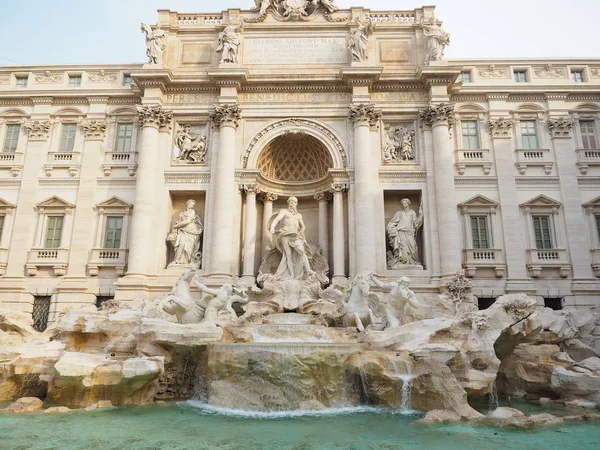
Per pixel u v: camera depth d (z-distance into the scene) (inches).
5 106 1285.7
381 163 1188.5
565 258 1154.0
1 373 711.7
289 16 1267.2
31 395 727.1
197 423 561.9
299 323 924.6
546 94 1246.9
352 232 1128.2
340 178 1163.3
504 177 1203.9
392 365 647.8
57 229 1208.2
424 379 629.9
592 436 513.0
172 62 1252.5
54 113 1274.6
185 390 724.0
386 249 1171.9
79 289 1140.5
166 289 1098.1
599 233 1180.5
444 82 1184.2
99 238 1181.7
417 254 1144.2
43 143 1258.6
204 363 712.4
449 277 1074.7
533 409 676.1
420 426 548.7
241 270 1153.4
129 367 647.8
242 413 617.0
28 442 481.1
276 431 526.3
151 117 1181.7
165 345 719.7
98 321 796.0
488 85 1246.9
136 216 1125.1
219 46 1227.2
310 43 1259.2
